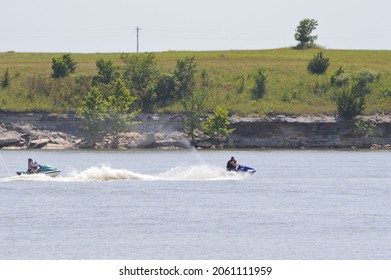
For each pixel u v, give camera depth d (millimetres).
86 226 164375
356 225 166875
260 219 173625
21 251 140625
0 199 199500
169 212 181875
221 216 177125
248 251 141750
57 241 149250
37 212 180875
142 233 157250
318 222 170125
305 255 138750
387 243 148625
